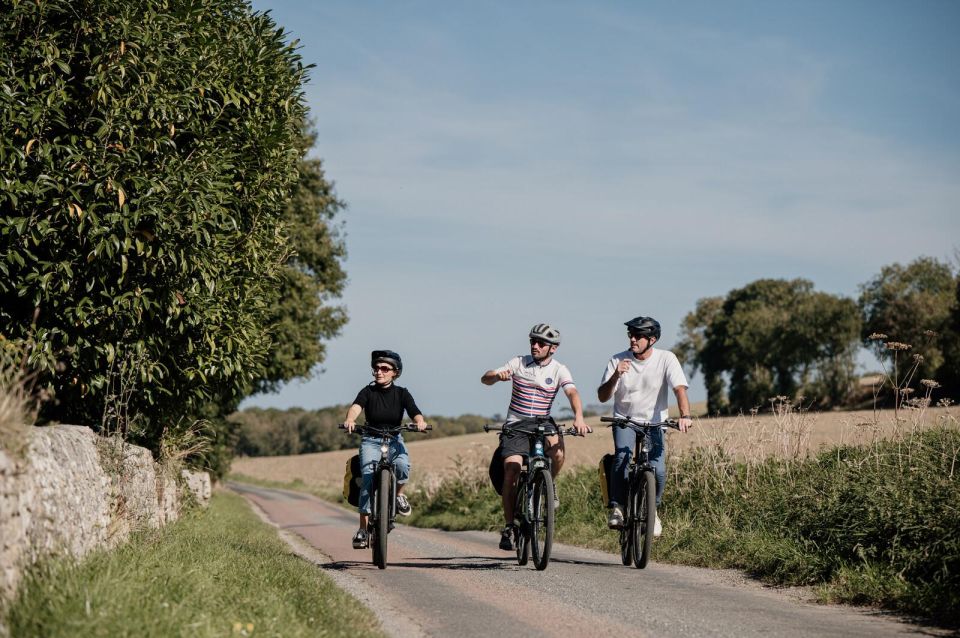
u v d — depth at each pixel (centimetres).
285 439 16062
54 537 582
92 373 1004
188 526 1287
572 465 1877
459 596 755
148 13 973
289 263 3734
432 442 9419
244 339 1164
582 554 1153
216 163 1043
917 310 8094
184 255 971
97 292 960
